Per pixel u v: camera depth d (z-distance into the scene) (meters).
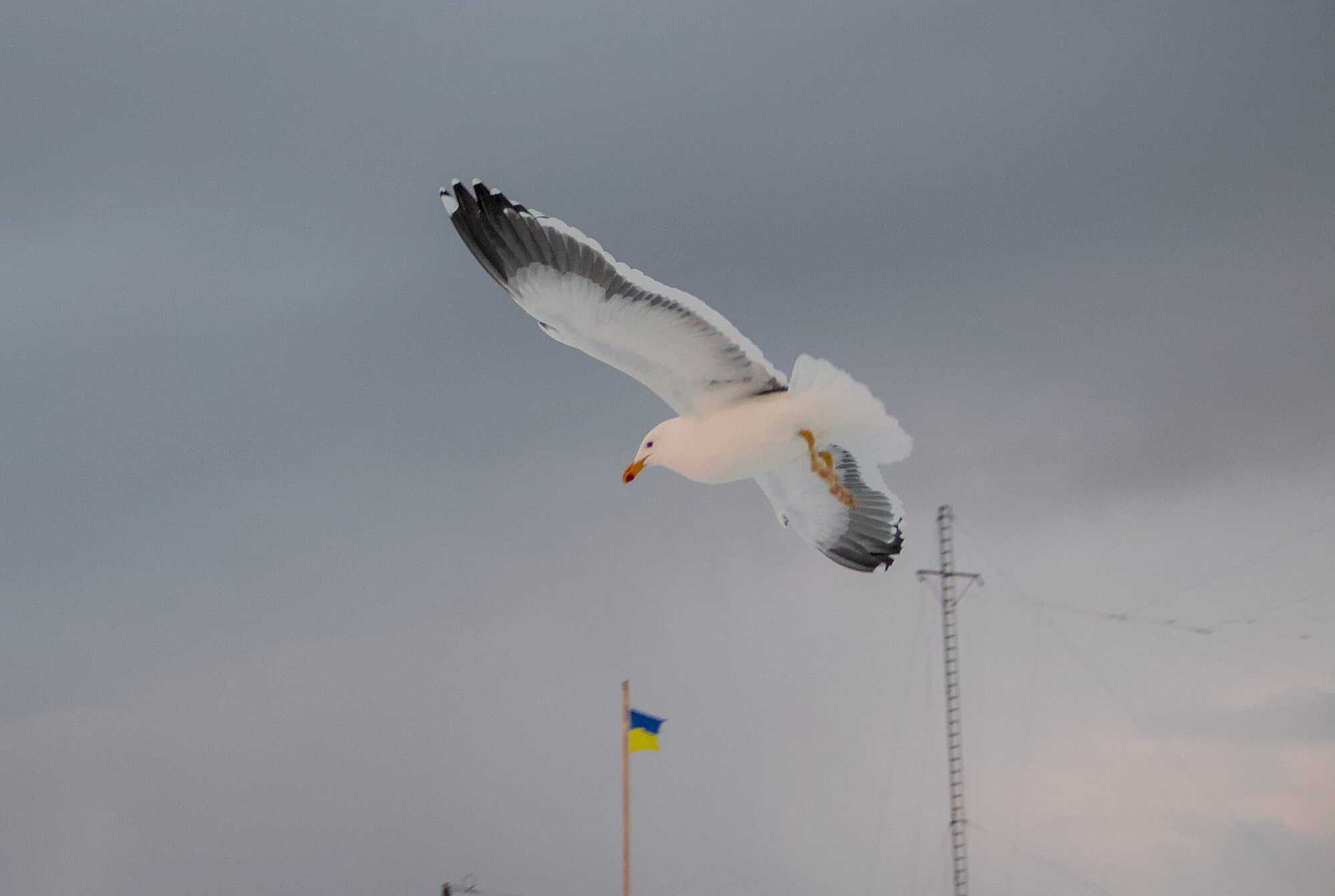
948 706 27.77
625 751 24.77
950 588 28.39
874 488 15.08
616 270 12.18
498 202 12.07
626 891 24.38
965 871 26.92
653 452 13.38
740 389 13.04
